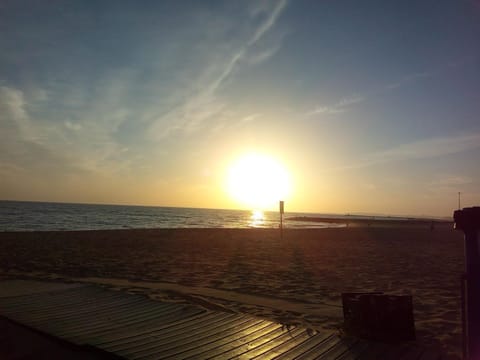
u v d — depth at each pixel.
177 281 10.41
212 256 16.59
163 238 26.38
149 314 6.23
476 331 3.04
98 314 6.20
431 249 21.56
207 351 4.62
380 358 4.49
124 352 4.53
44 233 27.34
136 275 11.36
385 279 11.06
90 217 73.88
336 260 15.74
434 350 4.81
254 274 11.81
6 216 60.97
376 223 85.31
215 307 7.29
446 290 9.49
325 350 4.71
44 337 5.12
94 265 13.23
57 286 8.47
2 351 4.61
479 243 3.09
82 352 4.68
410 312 5.30
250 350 4.69
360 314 5.30
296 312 7.08
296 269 12.99
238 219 111.12
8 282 9.11
